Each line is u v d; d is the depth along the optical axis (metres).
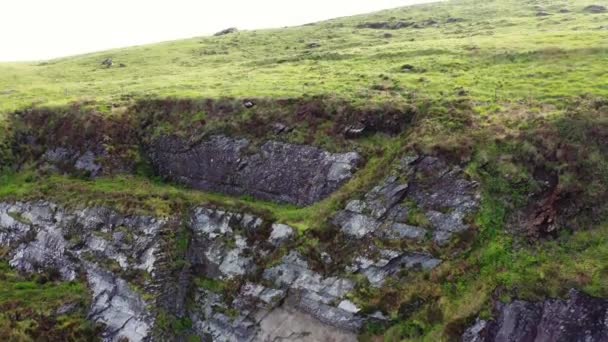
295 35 76.69
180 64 68.56
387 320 27.20
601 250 23.45
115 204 37.03
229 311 32.25
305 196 34.72
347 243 29.97
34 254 38.09
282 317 30.55
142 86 52.12
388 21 75.12
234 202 35.28
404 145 31.64
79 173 41.97
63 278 36.34
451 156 29.31
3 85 63.81
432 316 25.69
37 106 47.78
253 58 65.75
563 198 25.69
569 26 54.16
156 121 43.19
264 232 32.97
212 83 48.88
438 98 34.91
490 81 37.53
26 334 32.16
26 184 42.12
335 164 34.22
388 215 29.47
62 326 32.84
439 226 27.84
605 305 21.56
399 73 43.62
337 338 28.53
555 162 26.97
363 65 49.16
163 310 33.06
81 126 43.72
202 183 39.47
